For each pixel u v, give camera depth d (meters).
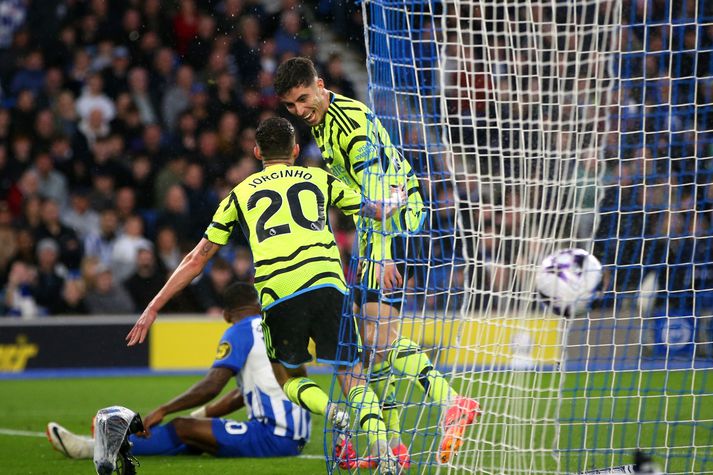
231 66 51.91
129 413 15.96
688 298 29.66
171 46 52.94
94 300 44.03
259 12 53.06
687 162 29.80
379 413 16.70
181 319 43.59
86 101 51.88
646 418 24.62
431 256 19.30
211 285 44.97
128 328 43.31
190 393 20.78
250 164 49.03
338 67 50.50
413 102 20.95
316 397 17.19
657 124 22.50
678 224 29.66
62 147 50.16
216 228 17.25
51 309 44.41
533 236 19.33
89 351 42.94
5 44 54.47
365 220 17.34
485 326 19.02
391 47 17.72
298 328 16.84
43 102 52.53
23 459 21.59
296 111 18.59
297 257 16.88
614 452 19.33
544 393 28.20
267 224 17.02
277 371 17.97
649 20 22.66
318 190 17.34
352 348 16.97
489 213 32.72
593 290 17.61
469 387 18.47
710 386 28.44
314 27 53.28
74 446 21.30
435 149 24.14
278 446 21.08
